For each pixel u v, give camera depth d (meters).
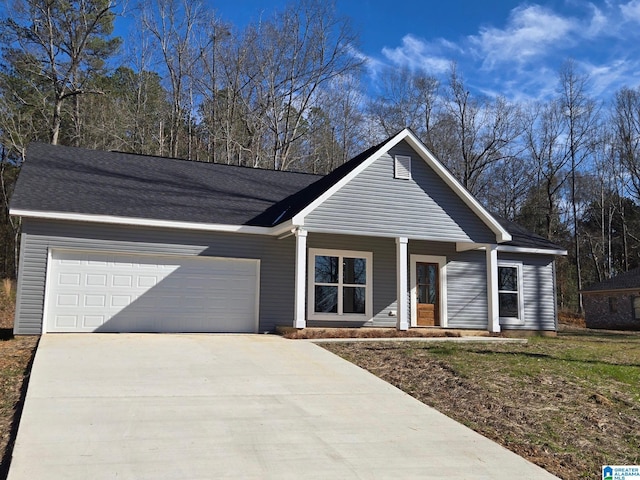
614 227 47.25
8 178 35.81
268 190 17.95
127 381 8.05
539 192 43.56
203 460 5.24
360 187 14.40
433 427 6.72
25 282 13.02
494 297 15.62
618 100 42.22
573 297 42.06
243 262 15.23
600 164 44.41
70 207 13.38
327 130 36.56
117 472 4.85
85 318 13.57
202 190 16.66
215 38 35.66
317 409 7.19
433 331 14.91
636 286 29.98
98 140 33.59
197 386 8.00
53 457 5.12
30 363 9.23
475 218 15.58
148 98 36.12
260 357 10.34
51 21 30.66
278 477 4.93
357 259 16.58
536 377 9.39
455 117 39.72
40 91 33.16
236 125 35.03
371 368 9.82
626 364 11.05
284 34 35.16
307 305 15.69
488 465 5.60
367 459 5.53
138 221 13.88
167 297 14.36
